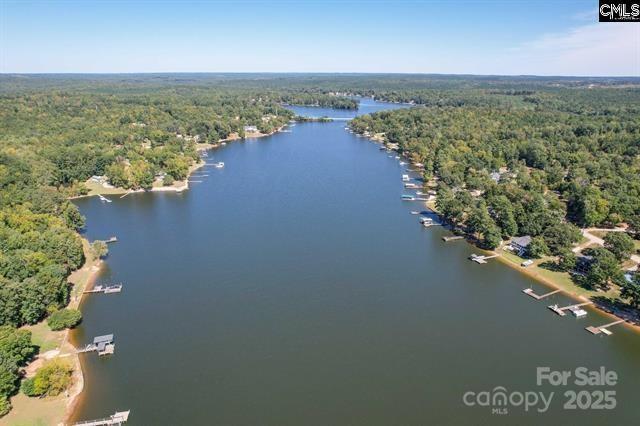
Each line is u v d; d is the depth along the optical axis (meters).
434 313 155.12
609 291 167.38
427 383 121.69
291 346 136.75
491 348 136.62
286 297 164.25
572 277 178.00
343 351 134.62
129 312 154.50
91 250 196.75
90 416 109.50
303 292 167.75
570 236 195.38
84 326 146.38
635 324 147.75
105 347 134.25
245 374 124.75
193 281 175.38
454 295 167.25
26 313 142.00
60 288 153.75
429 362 130.25
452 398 116.50
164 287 171.00
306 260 194.12
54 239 179.25
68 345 136.12
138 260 194.00
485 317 152.88
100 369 126.31
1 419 106.50
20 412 109.25
